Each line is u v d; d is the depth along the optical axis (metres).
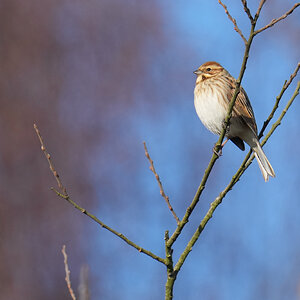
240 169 8.24
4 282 14.52
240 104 10.70
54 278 14.82
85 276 6.63
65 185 15.79
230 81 10.84
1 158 15.61
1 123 16.06
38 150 15.95
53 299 14.66
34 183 15.60
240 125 10.74
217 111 10.79
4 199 15.24
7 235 14.91
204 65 11.05
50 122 16.41
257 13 7.73
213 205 8.05
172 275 7.57
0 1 17.56
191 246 7.76
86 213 7.49
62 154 16.09
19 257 14.80
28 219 15.19
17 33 17.34
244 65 8.08
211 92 10.83
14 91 16.62
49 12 17.77
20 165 15.67
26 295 14.50
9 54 17.11
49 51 17.42
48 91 16.91
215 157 8.00
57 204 15.53
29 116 16.28
